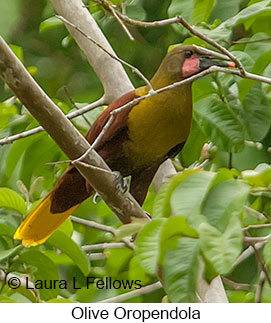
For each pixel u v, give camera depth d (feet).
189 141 35.83
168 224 21.88
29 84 25.22
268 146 37.86
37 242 32.63
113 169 32.83
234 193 22.31
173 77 32.14
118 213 29.12
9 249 31.35
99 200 37.01
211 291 28.60
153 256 21.80
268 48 34.50
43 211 32.55
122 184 30.27
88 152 25.11
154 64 44.65
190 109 32.42
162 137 32.04
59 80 46.50
